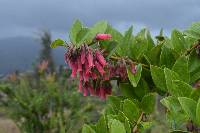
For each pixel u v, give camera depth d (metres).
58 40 0.53
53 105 1.70
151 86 0.59
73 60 0.53
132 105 0.52
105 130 0.49
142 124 0.52
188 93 0.48
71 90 1.73
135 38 0.60
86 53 0.53
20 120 1.69
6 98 1.69
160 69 0.53
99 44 0.56
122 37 0.59
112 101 0.58
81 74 0.54
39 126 1.67
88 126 0.50
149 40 0.62
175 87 0.48
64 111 1.72
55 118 1.67
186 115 0.47
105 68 0.56
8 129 2.71
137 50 0.59
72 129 1.68
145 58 0.58
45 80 1.76
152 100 0.54
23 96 1.70
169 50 0.58
